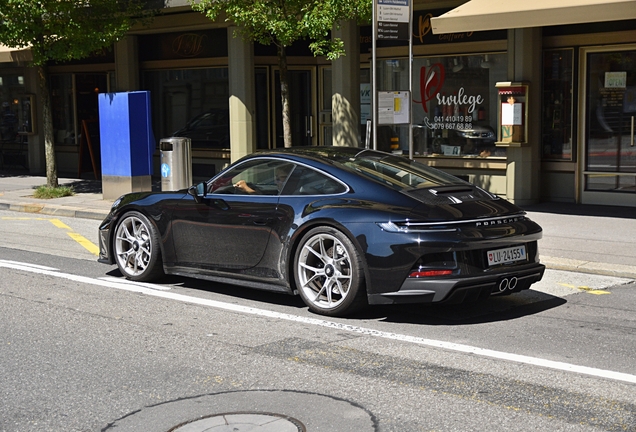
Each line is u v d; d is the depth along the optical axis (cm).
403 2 1066
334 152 778
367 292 670
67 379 546
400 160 783
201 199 795
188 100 1873
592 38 1349
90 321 699
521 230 695
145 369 566
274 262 738
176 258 820
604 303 771
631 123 1336
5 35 1509
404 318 705
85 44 1565
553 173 1421
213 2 1373
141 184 1523
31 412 487
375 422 464
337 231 686
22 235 1211
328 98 1789
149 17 1691
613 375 548
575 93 1379
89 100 2119
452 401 498
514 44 1388
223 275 780
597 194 1384
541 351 605
